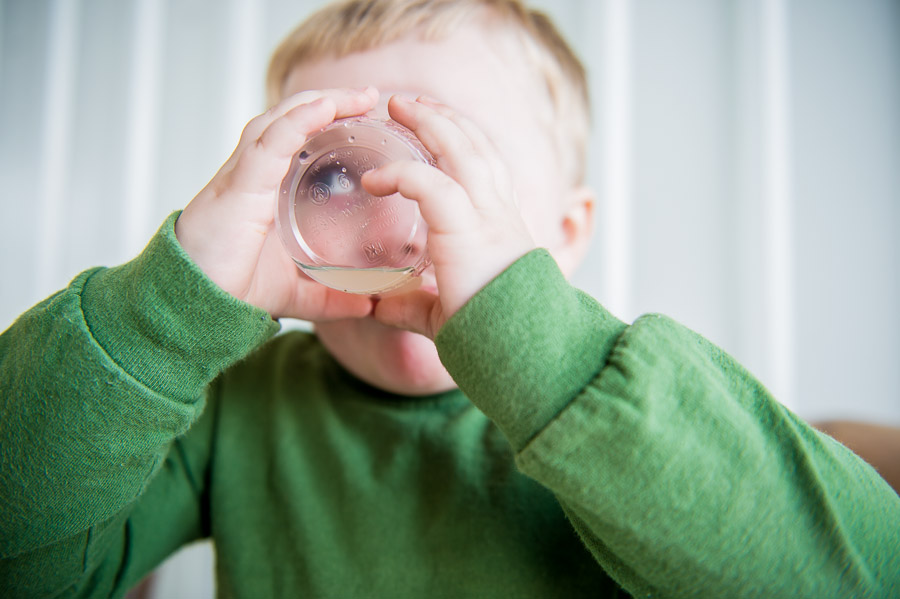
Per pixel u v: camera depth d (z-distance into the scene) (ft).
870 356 2.31
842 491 0.96
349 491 1.35
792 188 2.31
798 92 2.33
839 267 2.31
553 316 0.95
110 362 1.00
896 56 2.32
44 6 2.42
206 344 1.01
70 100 2.44
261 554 1.36
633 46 2.36
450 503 1.29
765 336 2.18
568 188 1.64
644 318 1.00
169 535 1.42
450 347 0.95
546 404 0.92
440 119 1.05
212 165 2.39
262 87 2.47
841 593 0.93
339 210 1.07
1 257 2.38
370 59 1.38
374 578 1.27
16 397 1.01
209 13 2.43
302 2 2.48
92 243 2.41
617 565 0.98
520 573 1.22
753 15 2.23
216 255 1.02
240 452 1.47
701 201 2.31
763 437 0.95
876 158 2.32
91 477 1.02
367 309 1.26
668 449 0.90
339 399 1.47
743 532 0.91
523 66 1.48
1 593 1.10
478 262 0.97
